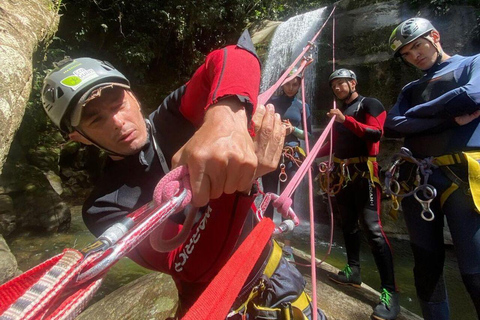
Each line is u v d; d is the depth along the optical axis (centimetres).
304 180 620
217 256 76
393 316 205
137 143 83
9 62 278
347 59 650
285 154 270
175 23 912
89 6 800
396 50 191
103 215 83
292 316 95
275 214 370
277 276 101
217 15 956
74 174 707
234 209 70
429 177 173
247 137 49
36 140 674
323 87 687
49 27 437
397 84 565
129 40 877
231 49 75
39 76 556
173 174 44
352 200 250
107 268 35
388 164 524
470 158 156
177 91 97
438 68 181
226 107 53
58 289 29
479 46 484
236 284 53
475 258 156
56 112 78
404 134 184
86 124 78
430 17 530
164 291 216
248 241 61
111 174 87
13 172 509
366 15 627
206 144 44
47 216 486
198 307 48
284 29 834
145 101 927
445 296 178
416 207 181
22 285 32
